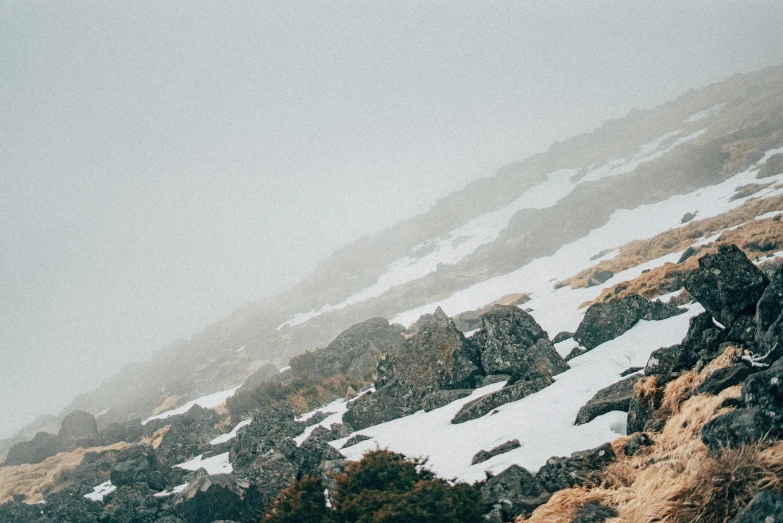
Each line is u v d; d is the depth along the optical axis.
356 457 10.88
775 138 58.22
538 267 57.81
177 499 12.30
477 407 11.17
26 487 27.02
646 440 6.23
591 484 5.83
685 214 46.09
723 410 5.25
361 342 29.92
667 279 23.17
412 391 15.75
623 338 13.89
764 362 5.69
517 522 5.80
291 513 6.92
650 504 4.64
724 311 7.18
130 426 36.59
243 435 18.44
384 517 5.81
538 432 8.34
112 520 15.05
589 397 9.31
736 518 3.69
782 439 4.32
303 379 27.97
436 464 8.38
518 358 14.62
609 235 57.62
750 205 36.12
